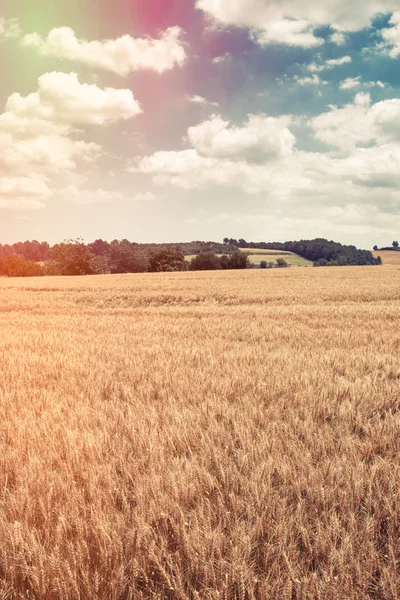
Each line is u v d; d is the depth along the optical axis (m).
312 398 5.19
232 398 5.41
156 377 6.43
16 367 7.55
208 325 13.63
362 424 4.45
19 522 2.59
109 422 4.45
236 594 2.24
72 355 8.77
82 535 2.52
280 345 9.72
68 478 3.17
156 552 2.44
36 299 27.97
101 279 55.28
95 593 2.18
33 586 2.25
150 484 3.03
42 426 4.29
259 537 2.62
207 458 3.51
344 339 10.37
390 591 2.22
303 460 3.38
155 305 24.45
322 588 2.21
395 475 3.16
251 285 36.25
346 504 2.83
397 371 6.73
